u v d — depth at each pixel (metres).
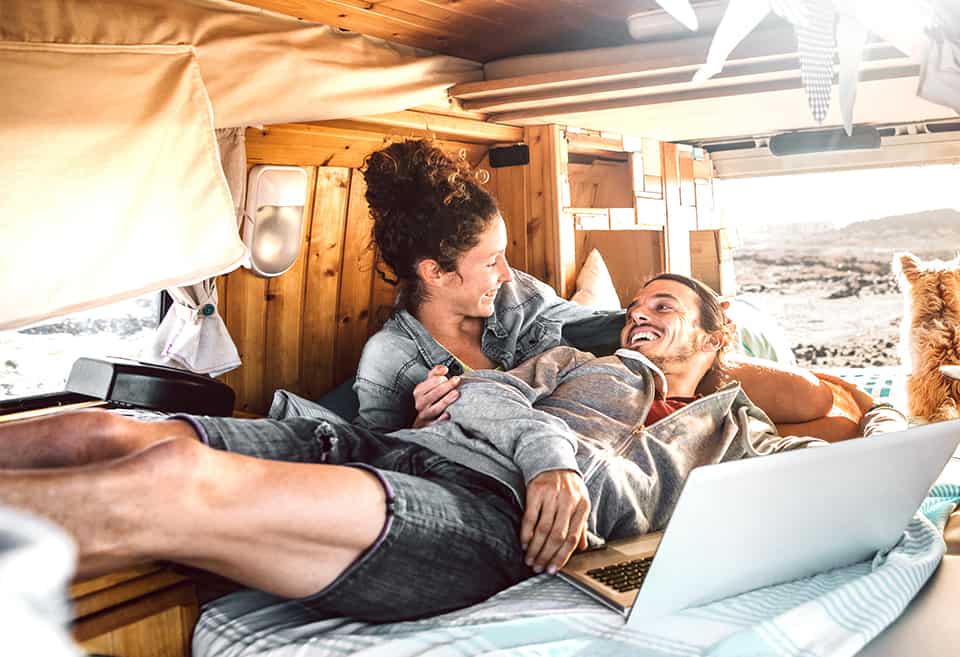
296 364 2.54
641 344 1.99
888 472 1.49
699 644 1.24
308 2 2.17
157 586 1.37
